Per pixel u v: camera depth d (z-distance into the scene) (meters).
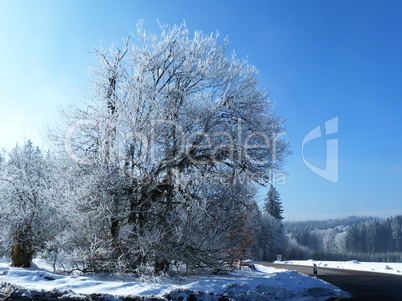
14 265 17.52
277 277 16.98
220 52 19.67
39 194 18.25
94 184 16.20
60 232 17.55
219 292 13.00
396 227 151.50
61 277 13.73
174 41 19.31
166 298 11.49
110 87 18.80
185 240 16.27
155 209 16.62
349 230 157.25
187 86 18.83
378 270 30.14
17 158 19.31
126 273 16.30
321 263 41.22
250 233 23.95
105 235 16.56
